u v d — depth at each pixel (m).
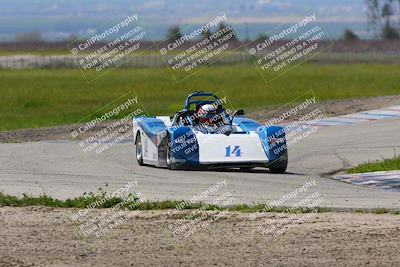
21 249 35.91
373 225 39.62
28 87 199.62
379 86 175.12
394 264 32.84
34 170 65.38
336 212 43.22
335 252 34.69
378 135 85.19
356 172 63.06
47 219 42.41
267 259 33.81
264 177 60.56
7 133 98.44
